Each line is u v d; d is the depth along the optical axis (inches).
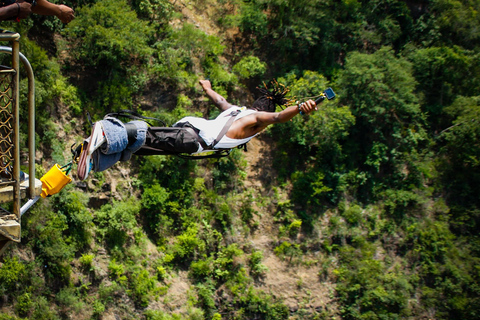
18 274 685.3
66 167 200.2
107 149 177.3
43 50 754.2
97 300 753.6
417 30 1323.8
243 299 892.0
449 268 1121.4
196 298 853.2
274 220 986.7
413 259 1123.3
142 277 801.6
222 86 975.6
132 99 874.8
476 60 1291.8
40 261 713.6
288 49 1080.2
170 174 884.0
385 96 1091.3
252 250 942.4
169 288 832.3
